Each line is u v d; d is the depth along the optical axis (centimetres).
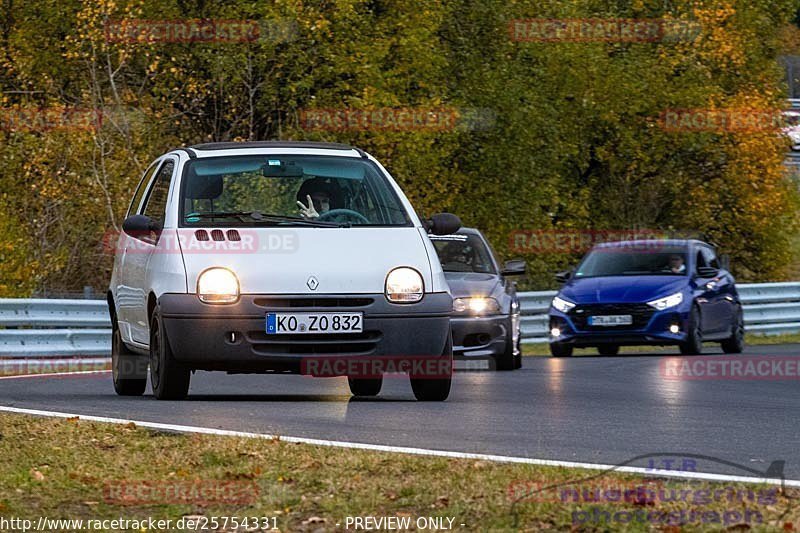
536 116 8694
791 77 11419
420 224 3048
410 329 2838
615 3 9800
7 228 7338
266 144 3209
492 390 3516
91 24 7119
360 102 7425
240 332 2783
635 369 4575
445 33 8631
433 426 2516
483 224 8731
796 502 1678
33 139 7325
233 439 2222
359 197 3066
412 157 7662
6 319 4878
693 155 10006
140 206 3331
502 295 4669
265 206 3011
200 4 7562
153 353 2939
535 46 8950
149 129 7519
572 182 9862
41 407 2855
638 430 2533
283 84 7625
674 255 5766
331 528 1548
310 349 2800
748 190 10019
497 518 1569
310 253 2859
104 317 5259
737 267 10488
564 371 4494
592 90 9281
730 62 10144
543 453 2166
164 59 7625
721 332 5825
